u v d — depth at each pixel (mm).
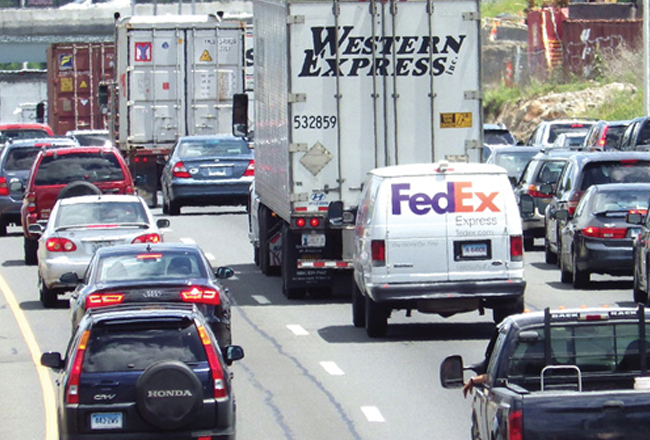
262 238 86438
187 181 123500
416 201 60531
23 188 116188
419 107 72062
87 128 182125
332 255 74438
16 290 83938
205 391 37438
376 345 61219
